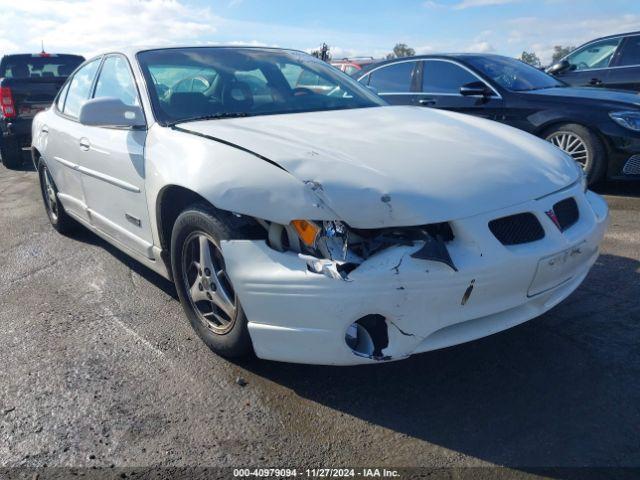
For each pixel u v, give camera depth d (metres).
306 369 2.86
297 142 2.79
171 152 3.02
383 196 2.35
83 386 2.79
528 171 2.75
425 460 2.24
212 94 3.60
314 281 2.32
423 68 7.27
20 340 3.29
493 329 2.52
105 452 2.33
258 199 2.48
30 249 5.00
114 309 3.67
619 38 8.82
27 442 2.41
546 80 7.00
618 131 5.77
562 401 2.55
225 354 2.93
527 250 2.46
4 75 10.69
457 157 2.74
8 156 9.57
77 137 4.17
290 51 4.43
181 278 3.12
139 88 3.54
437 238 2.35
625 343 3.00
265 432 2.43
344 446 2.33
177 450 2.33
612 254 4.24
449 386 2.69
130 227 3.63
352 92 4.10
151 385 2.78
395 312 2.29
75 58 11.18
